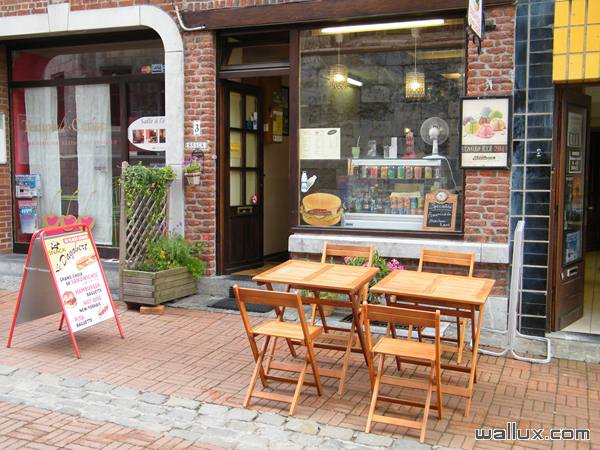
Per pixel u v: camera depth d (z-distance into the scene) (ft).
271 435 14.32
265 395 15.76
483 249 21.99
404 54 23.81
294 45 25.18
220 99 26.96
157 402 15.99
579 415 15.60
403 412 15.65
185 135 26.89
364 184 24.64
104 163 30.53
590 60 20.61
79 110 30.78
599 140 42.11
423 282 17.24
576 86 22.00
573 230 23.34
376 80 24.27
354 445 13.87
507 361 19.45
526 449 13.79
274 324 16.72
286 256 33.42
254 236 29.84
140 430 14.48
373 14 23.43
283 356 19.61
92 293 20.40
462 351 18.88
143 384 17.15
